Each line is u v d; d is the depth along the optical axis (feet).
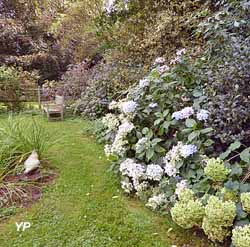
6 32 34.91
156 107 10.01
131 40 20.35
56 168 11.16
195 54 11.64
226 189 6.81
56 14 37.11
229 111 8.18
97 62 28.25
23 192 9.28
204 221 6.51
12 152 10.68
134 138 10.10
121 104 11.50
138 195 8.91
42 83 34.09
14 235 7.36
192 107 9.10
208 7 13.30
